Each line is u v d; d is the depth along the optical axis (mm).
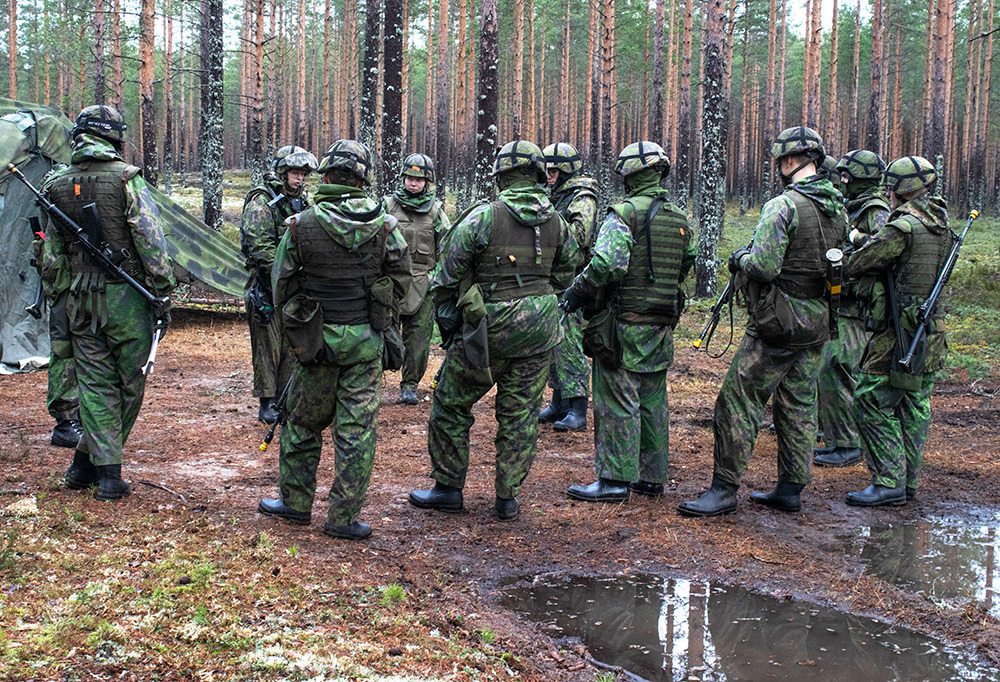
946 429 7016
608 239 4473
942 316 5027
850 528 4594
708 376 9023
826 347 5785
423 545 4102
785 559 4078
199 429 6223
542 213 4250
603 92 25922
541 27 39844
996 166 43500
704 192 15844
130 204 4062
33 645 2604
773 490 4922
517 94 27734
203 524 3979
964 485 5453
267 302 6207
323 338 3861
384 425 6602
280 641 2812
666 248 4617
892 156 38625
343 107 43500
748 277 4492
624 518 4586
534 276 4277
